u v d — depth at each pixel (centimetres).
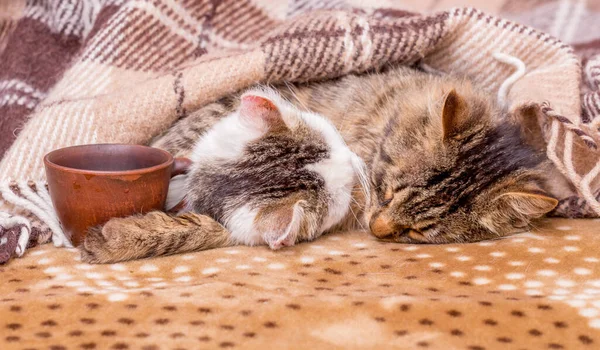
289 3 132
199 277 102
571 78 120
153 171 104
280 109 112
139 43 120
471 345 92
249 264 105
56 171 103
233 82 116
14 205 109
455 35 123
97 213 104
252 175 110
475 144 111
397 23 121
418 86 120
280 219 107
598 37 139
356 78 122
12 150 112
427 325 94
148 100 114
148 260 105
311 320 95
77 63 119
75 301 96
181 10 123
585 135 110
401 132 114
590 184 114
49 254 105
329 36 118
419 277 102
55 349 91
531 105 115
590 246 107
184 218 108
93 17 128
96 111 113
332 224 114
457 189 110
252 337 93
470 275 102
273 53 117
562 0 145
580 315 95
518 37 123
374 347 92
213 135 113
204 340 92
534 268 103
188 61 120
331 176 112
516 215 110
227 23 126
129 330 93
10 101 122
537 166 113
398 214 111
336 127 119
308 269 104
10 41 128
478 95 118
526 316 95
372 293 98
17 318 94
